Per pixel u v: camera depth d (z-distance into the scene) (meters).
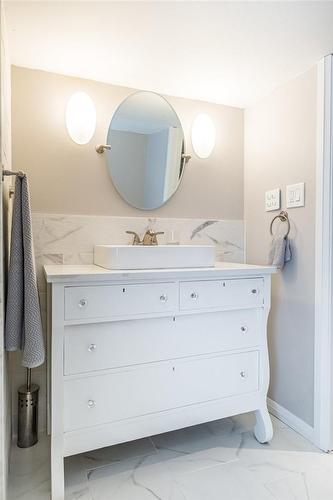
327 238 1.63
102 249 1.63
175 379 1.52
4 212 1.35
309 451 1.63
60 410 1.31
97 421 1.38
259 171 2.12
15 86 1.71
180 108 2.08
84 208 1.85
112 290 1.37
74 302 1.32
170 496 1.33
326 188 1.63
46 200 1.78
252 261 2.19
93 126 1.83
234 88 1.97
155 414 1.48
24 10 1.30
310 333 1.73
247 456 1.59
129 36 1.48
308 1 1.27
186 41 1.52
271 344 2.00
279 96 1.94
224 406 1.62
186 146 2.10
